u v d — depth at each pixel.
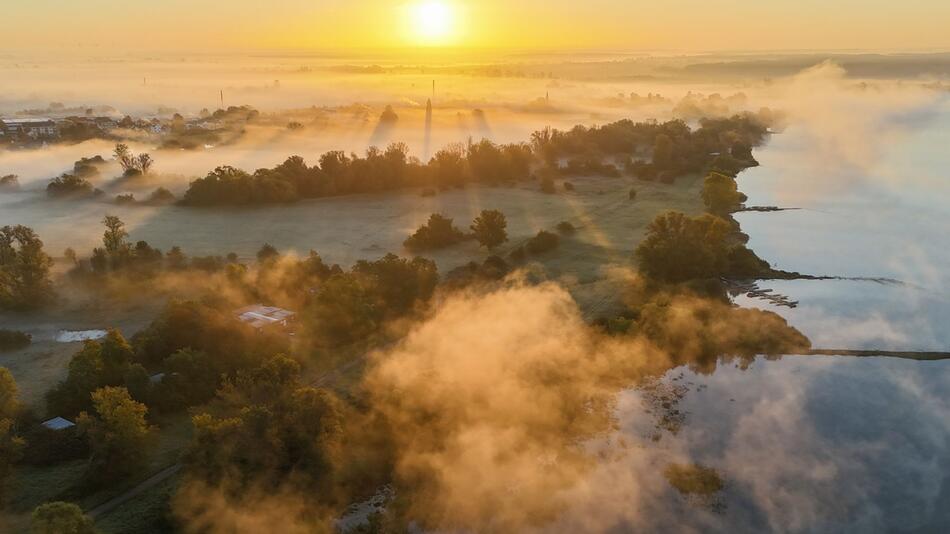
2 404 70.25
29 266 105.69
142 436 65.62
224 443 64.19
